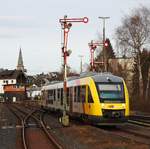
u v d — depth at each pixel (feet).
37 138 88.94
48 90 193.57
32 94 579.89
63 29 112.98
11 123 131.54
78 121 131.64
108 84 109.40
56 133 99.30
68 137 89.20
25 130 106.73
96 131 96.02
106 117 106.63
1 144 78.74
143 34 249.75
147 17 250.78
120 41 254.68
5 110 237.66
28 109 256.93
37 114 185.16
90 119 108.99
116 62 301.84
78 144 76.79
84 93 114.93
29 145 77.10
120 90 108.99
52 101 179.11
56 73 524.52
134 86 278.67
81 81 119.75
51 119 149.28
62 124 114.32
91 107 108.58
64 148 70.59
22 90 564.71
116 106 107.24
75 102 125.90
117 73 282.56
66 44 111.96
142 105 202.18
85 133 93.56
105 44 197.98
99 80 110.01
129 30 251.60
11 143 80.64
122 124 109.91
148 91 255.09
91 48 185.06
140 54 251.80
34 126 119.34
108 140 78.74
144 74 274.57
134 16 252.01
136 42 249.96
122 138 81.41
